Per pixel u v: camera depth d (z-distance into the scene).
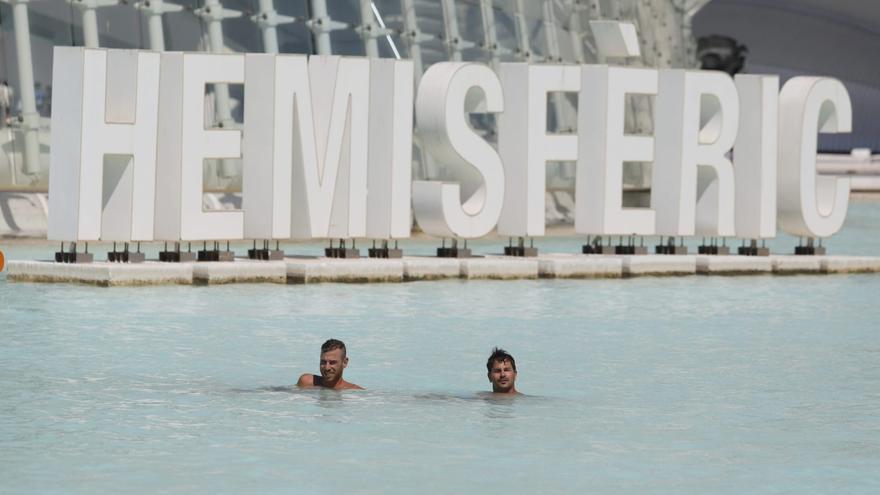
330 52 48.31
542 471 14.41
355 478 13.99
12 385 18.58
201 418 16.69
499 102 34.91
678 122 36.44
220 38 45.66
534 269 34.38
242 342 22.70
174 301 27.83
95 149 30.88
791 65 121.12
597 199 36.09
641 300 30.12
